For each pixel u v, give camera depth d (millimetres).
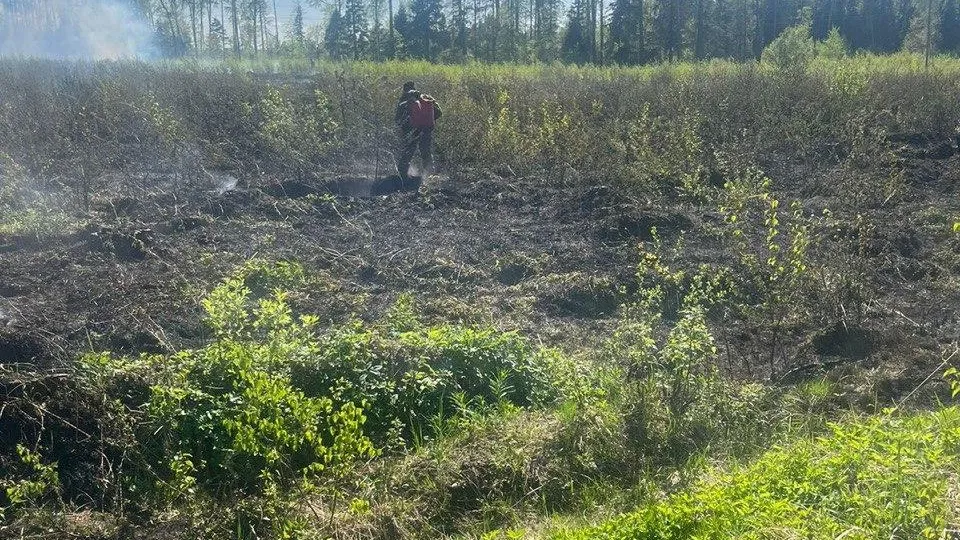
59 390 5461
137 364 5848
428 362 6160
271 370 5867
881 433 4613
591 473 5324
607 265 8938
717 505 4133
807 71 18062
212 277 8180
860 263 8352
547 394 6184
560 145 13328
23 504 4895
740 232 8102
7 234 9242
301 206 10695
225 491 5191
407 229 10125
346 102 14969
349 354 6027
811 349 6973
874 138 13367
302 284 8094
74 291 7793
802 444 5086
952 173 12664
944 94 16359
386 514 4906
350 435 5145
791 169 13109
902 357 6613
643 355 6102
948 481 4168
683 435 5566
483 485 5199
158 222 9859
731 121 14906
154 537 4801
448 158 13500
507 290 8242
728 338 7242
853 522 3977
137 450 5273
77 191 11109
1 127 13406
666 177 12180
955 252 9328
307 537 4691
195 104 15523
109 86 15719
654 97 16656
